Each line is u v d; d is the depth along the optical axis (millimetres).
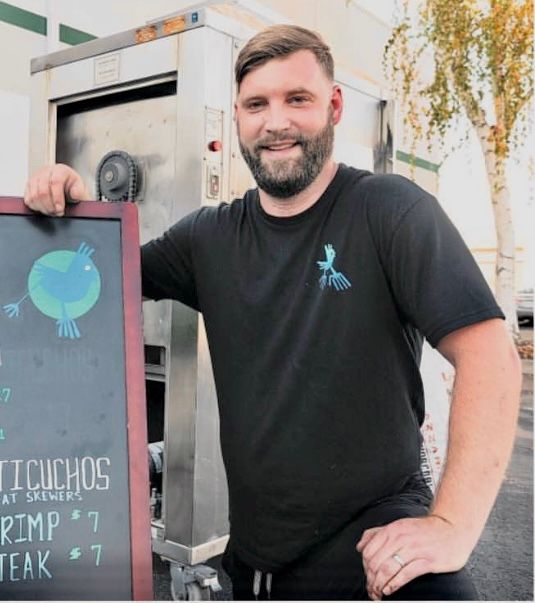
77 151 2646
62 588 1194
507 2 4094
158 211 2350
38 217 1416
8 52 3135
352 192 1438
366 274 1393
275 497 1457
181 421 2178
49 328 1348
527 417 4145
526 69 4180
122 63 2357
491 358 1231
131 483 1268
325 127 1460
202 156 2131
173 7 3576
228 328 1525
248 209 1563
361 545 1224
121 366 1351
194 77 2139
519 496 3273
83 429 1289
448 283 1271
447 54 4320
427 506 1409
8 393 1281
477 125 4391
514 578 2523
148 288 1687
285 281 1460
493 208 4359
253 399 1476
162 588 2410
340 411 1401
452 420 1237
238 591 1585
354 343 1396
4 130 3166
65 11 3301
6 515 1209
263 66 1441
